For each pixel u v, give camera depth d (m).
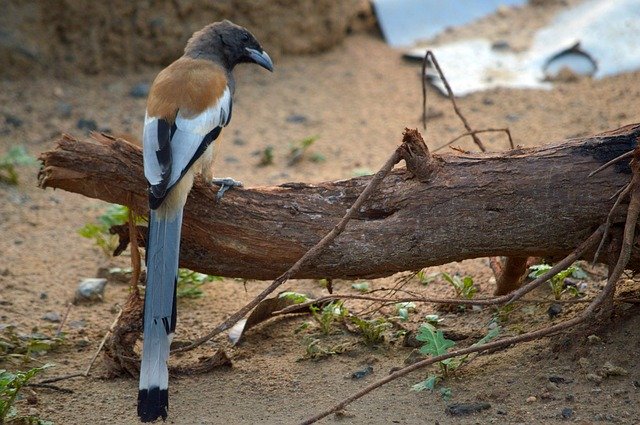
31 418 9.38
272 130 18.42
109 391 10.20
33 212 15.75
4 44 19.89
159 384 8.72
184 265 10.20
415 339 10.58
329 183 10.12
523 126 17.34
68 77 20.38
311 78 20.47
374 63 20.94
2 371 9.79
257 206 9.94
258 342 11.19
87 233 13.80
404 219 9.73
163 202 9.57
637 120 16.86
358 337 10.99
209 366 10.44
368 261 9.81
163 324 9.00
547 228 9.60
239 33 12.12
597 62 19.45
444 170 9.75
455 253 9.79
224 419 9.35
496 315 11.02
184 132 10.08
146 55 20.69
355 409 9.35
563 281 11.34
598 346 9.69
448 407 9.17
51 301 12.71
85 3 20.17
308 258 9.37
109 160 9.80
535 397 9.20
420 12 21.77
